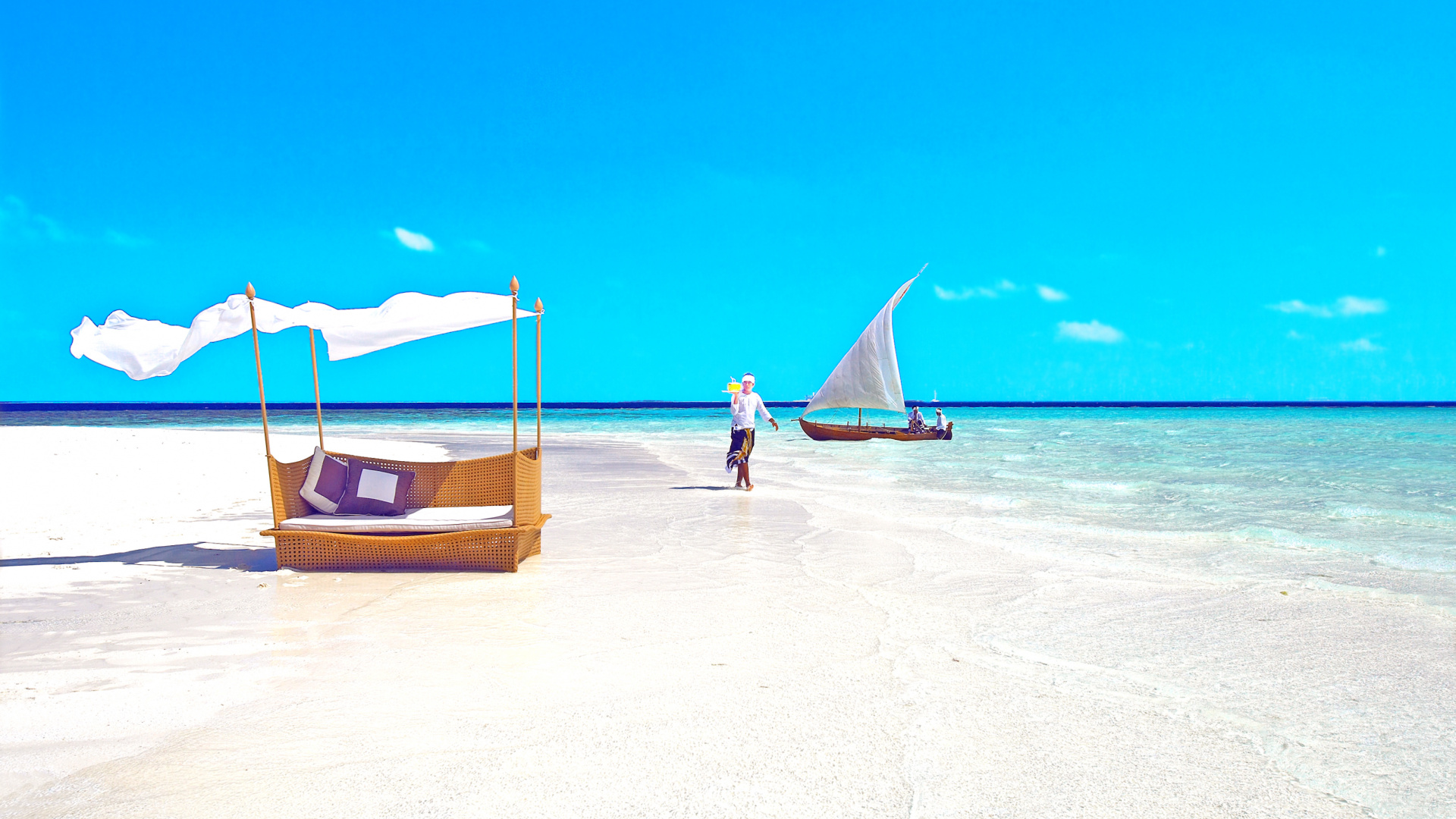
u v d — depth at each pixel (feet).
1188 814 9.21
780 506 36.01
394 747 10.77
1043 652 15.34
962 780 9.97
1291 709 12.55
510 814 9.00
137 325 23.11
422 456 67.05
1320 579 21.84
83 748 10.68
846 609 18.35
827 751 10.77
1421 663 14.82
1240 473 54.08
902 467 58.85
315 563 21.99
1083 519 32.53
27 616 17.12
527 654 14.75
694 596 19.40
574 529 29.35
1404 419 205.77
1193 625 17.31
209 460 51.44
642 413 355.36
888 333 106.11
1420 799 9.65
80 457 49.47
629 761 10.40
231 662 14.23
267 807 9.16
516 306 23.08
